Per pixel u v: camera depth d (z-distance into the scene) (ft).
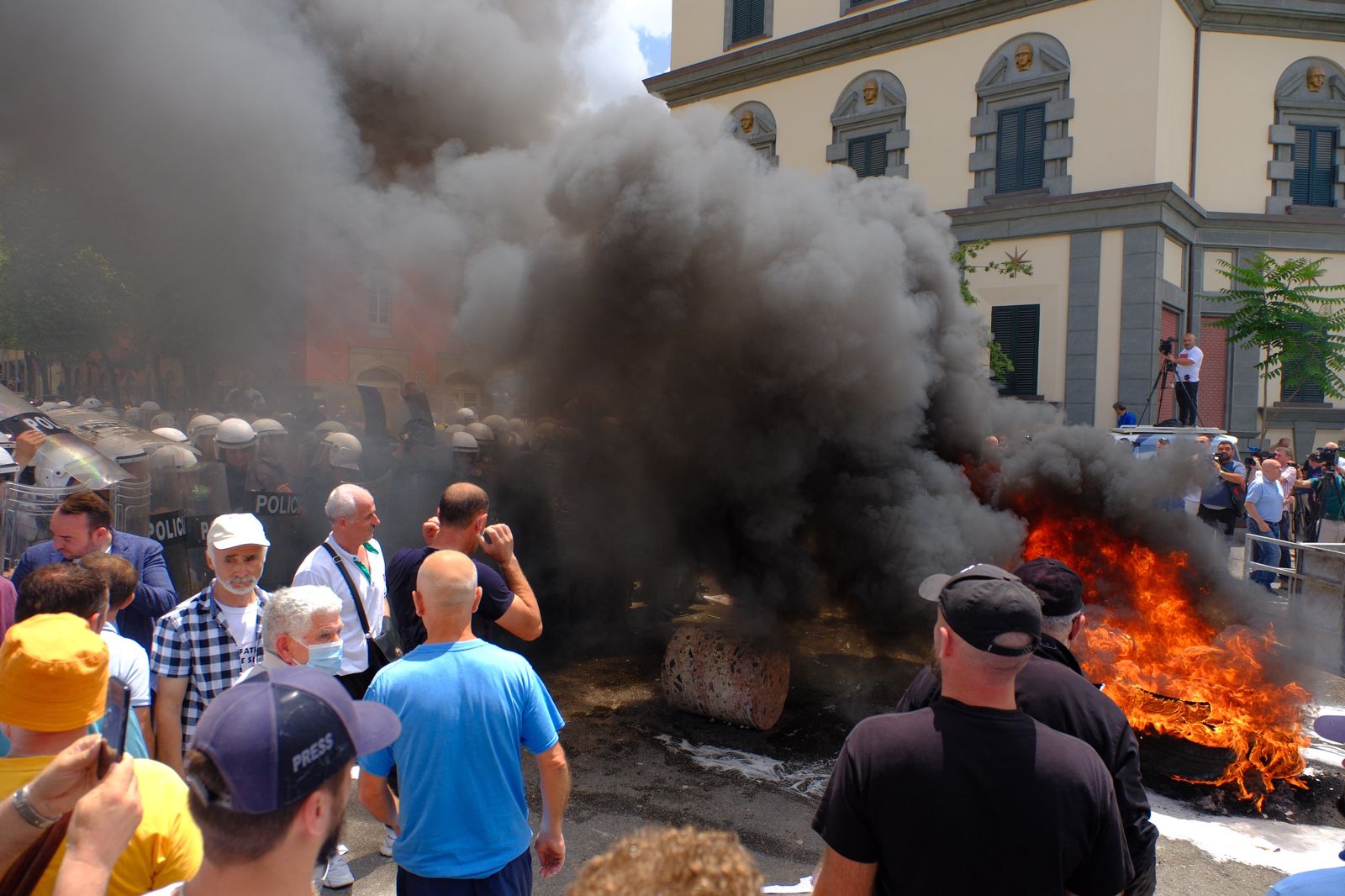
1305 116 55.52
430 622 7.91
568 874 11.82
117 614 11.61
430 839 7.38
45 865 4.94
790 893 8.49
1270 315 51.19
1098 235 52.06
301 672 4.64
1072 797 5.45
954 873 5.45
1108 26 51.19
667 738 16.80
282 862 4.22
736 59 67.21
